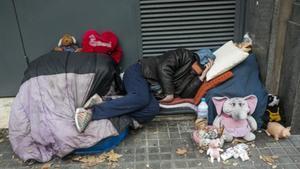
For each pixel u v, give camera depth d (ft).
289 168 7.32
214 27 9.73
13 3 9.50
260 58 9.07
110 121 8.18
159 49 10.04
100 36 9.70
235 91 8.50
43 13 9.67
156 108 8.87
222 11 9.51
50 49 10.19
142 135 8.89
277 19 8.27
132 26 9.78
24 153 7.82
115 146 8.38
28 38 10.01
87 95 8.43
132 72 9.32
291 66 8.42
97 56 8.93
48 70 8.31
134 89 8.76
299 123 8.62
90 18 9.73
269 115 8.83
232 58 8.69
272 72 8.92
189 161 7.69
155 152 8.09
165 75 8.87
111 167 7.59
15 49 10.14
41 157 7.82
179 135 8.82
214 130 8.11
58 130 7.64
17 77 10.57
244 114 8.00
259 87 8.69
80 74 8.40
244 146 8.04
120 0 9.48
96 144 7.89
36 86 8.09
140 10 9.55
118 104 8.27
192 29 9.75
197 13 9.50
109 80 8.81
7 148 8.53
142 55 10.15
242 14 9.57
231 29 9.78
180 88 9.14
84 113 7.86
